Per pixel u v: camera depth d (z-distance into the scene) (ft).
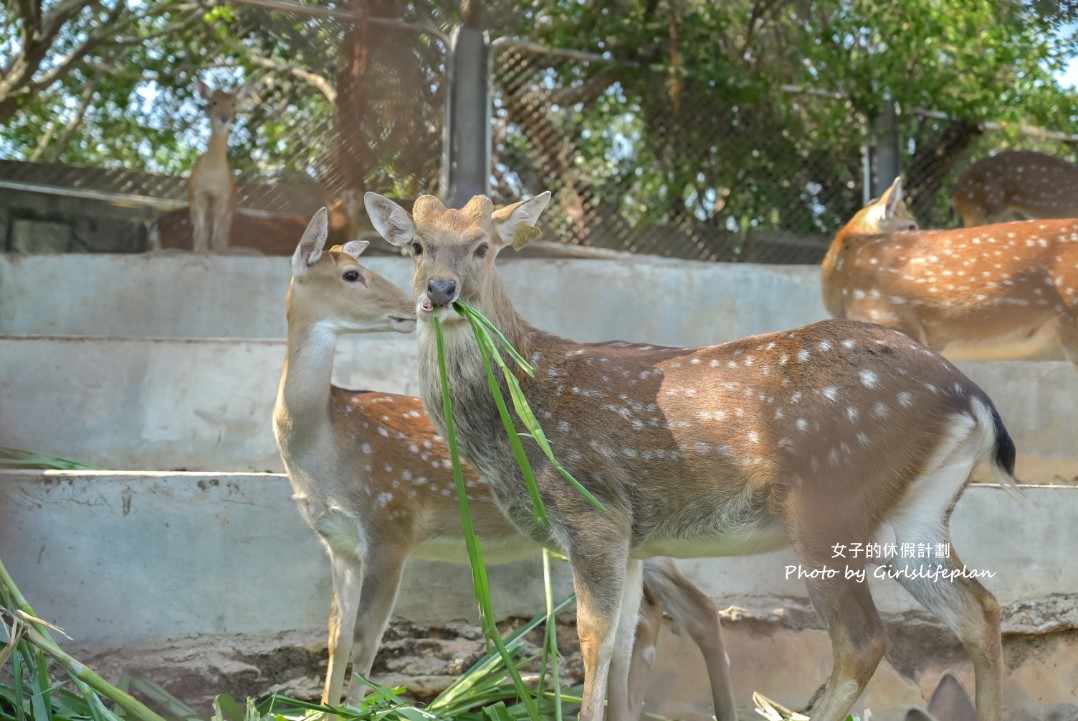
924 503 12.39
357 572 15.60
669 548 13.05
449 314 12.69
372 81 27.40
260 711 13.30
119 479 15.74
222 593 15.88
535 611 16.48
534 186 29.99
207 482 15.99
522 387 13.23
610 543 12.67
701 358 13.00
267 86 28.60
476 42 27.66
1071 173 30.96
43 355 19.26
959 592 12.32
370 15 26.89
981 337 20.42
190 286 23.36
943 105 32.60
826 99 32.22
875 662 11.82
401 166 27.73
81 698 13.51
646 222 31.37
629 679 14.73
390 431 15.58
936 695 14.89
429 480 15.38
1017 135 33.88
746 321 23.80
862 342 12.39
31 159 30.71
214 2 27.99
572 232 30.50
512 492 13.25
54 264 23.16
